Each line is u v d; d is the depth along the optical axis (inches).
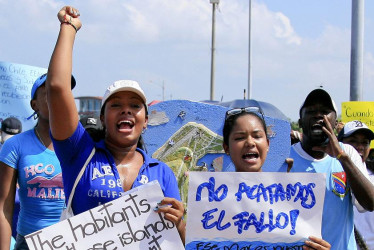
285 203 125.0
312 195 125.8
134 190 116.6
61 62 112.7
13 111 288.0
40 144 153.9
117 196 117.4
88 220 114.7
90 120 189.5
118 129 120.0
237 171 132.0
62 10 119.2
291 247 123.9
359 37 295.9
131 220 115.7
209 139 207.3
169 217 115.6
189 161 207.0
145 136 207.0
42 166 152.1
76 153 118.6
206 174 123.4
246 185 124.3
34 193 152.3
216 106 207.8
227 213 122.9
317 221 125.3
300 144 161.9
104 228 114.9
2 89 285.9
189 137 207.8
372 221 197.9
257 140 129.9
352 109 289.7
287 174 125.6
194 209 122.4
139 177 121.3
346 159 147.3
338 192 150.3
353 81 297.4
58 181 153.5
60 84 111.1
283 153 207.5
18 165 152.2
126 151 123.0
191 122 208.1
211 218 122.6
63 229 113.8
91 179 117.2
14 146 152.8
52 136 116.3
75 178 117.7
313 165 155.7
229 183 123.8
